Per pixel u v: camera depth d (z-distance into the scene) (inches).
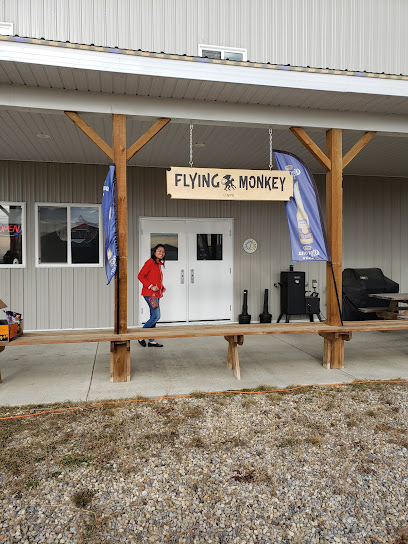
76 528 87.7
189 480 105.7
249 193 187.3
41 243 289.3
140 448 122.0
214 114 188.7
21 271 284.7
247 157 286.4
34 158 279.3
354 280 319.9
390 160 298.7
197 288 317.4
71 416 144.3
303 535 86.5
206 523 89.8
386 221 359.3
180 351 243.6
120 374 182.9
